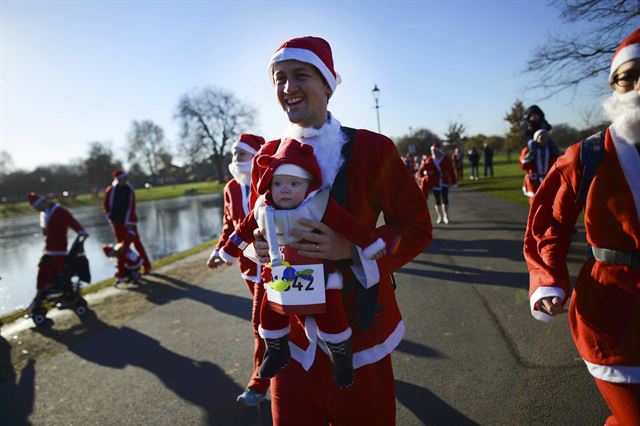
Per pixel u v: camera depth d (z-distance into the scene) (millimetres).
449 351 4129
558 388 3326
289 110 1978
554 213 2035
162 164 90188
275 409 2039
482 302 5355
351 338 1918
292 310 1837
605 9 10711
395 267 1881
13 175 74500
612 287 1787
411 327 4785
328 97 2082
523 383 3455
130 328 5766
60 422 3602
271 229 1806
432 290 6023
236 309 6180
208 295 7027
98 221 29250
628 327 1732
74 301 6477
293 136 1991
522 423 2980
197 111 68812
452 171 11789
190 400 3775
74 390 4145
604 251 1825
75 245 6520
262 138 3918
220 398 3766
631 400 1729
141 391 4008
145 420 3525
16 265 14477
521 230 9727
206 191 59312
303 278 1813
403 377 3744
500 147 58594
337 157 1896
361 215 1888
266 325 1965
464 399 3336
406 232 1921
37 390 4211
